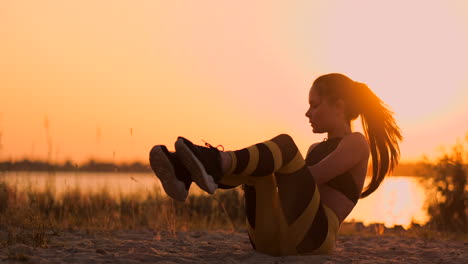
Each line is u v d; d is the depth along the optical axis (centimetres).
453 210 903
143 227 633
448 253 426
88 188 720
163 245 444
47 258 362
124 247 426
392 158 382
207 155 276
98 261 349
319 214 332
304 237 332
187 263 349
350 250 446
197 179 274
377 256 418
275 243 349
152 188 700
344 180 354
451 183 929
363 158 355
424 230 687
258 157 295
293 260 330
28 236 460
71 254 379
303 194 321
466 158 945
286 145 310
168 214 686
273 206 333
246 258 353
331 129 369
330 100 365
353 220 905
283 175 316
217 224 718
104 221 598
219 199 829
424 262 378
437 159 954
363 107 371
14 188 636
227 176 324
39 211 614
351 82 372
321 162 345
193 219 725
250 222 345
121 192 727
